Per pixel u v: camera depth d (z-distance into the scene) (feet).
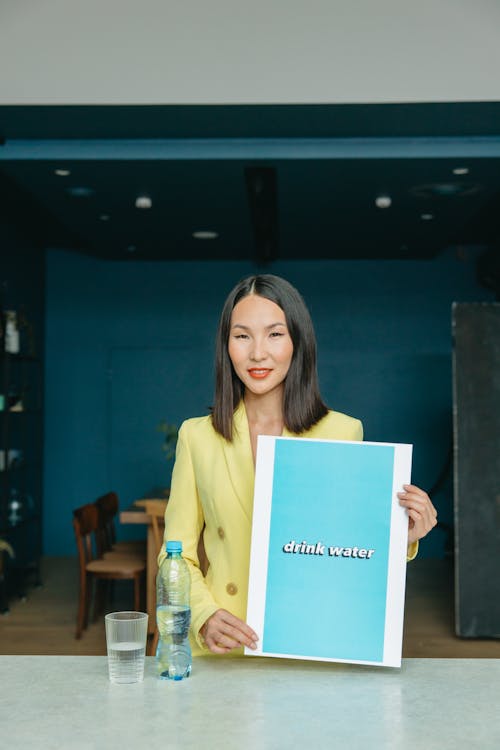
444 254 26.32
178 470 5.50
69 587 20.99
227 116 14.26
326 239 23.31
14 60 13.55
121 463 26.37
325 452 4.70
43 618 17.47
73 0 13.51
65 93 13.58
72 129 14.98
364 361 26.35
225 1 13.52
